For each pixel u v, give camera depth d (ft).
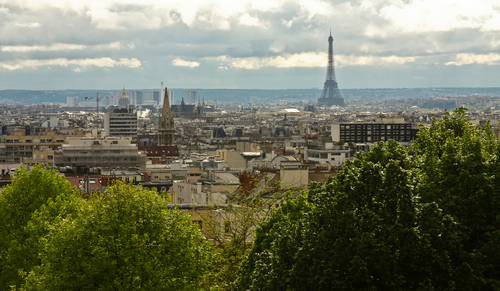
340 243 286.46
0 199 436.76
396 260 281.95
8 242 415.64
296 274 289.94
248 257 354.33
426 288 276.41
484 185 305.53
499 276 293.84
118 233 334.03
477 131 383.24
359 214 297.33
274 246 319.06
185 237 351.25
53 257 330.95
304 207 353.51
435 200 305.53
